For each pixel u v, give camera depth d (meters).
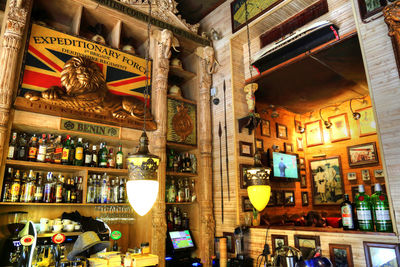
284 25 3.81
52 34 3.09
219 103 4.25
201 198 3.95
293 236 2.97
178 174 3.87
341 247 2.55
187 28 4.25
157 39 3.84
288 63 3.65
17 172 2.78
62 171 3.23
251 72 4.09
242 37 4.21
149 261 2.64
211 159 4.15
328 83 4.45
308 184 6.01
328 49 3.28
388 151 2.37
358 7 2.76
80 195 3.05
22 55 2.83
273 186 5.16
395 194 2.28
